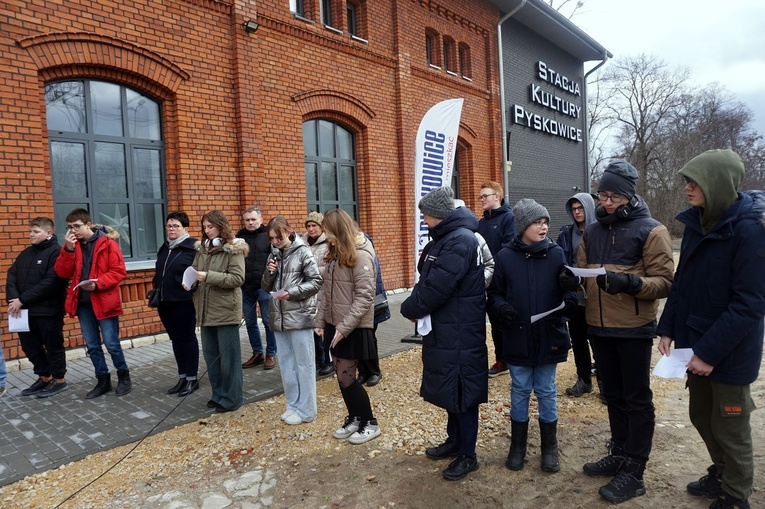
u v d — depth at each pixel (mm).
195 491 3242
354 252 3725
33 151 6137
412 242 11344
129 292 7121
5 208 5930
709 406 2787
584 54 18141
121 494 3223
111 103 7074
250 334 5934
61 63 6332
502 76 13992
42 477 3441
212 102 7805
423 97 11703
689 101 36562
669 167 34719
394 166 11047
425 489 3162
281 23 8625
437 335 3191
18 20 5980
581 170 18641
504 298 3326
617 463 3193
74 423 4324
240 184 8133
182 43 7438
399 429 4086
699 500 2912
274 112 8586
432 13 12039
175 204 7570
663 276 2848
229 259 4410
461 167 13547
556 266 3191
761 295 2383
